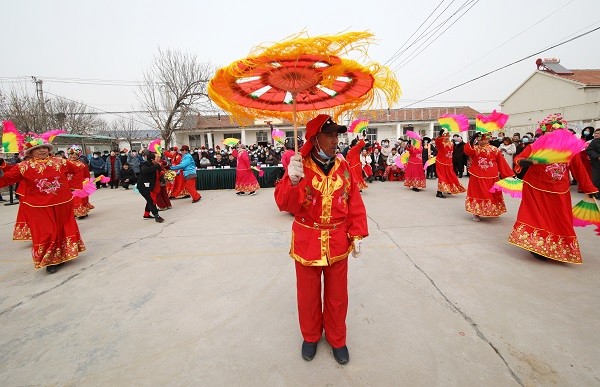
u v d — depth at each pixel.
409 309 2.73
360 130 6.37
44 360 2.25
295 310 2.81
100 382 2.02
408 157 9.37
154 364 2.17
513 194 4.46
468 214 6.03
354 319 2.61
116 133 37.56
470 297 2.89
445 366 2.04
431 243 4.36
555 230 3.50
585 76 21.56
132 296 3.17
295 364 2.12
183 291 3.23
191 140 26.69
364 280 3.30
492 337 2.31
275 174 11.40
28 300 3.17
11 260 4.40
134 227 5.96
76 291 3.33
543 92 21.69
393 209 6.63
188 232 5.44
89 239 5.21
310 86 2.02
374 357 2.16
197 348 2.32
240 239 4.91
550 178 3.48
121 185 13.17
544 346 2.20
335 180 1.96
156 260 4.13
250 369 2.09
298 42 1.53
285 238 4.88
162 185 7.62
